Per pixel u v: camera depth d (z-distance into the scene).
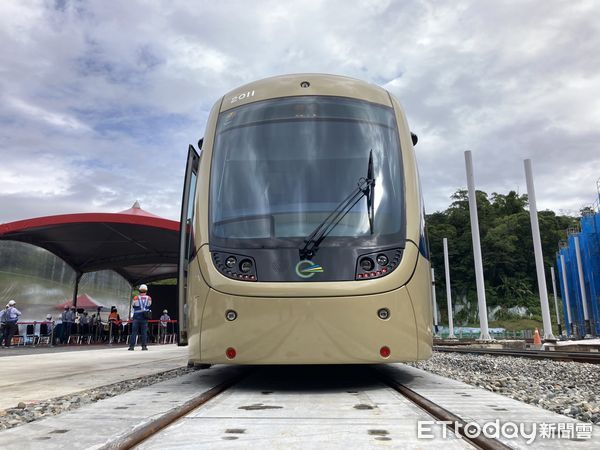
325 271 4.97
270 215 5.41
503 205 117.44
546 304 21.89
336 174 5.65
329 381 5.66
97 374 7.45
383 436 2.81
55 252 23.64
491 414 3.39
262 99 6.24
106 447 2.48
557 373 8.44
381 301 4.90
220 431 2.95
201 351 5.07
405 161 5.91
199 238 5.52
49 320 23.17
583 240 42.62
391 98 6.54
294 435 2.84
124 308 32.09
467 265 101.06
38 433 2.91
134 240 22.70
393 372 6.66
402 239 5.28
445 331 69.56
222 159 5.98
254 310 4.88
